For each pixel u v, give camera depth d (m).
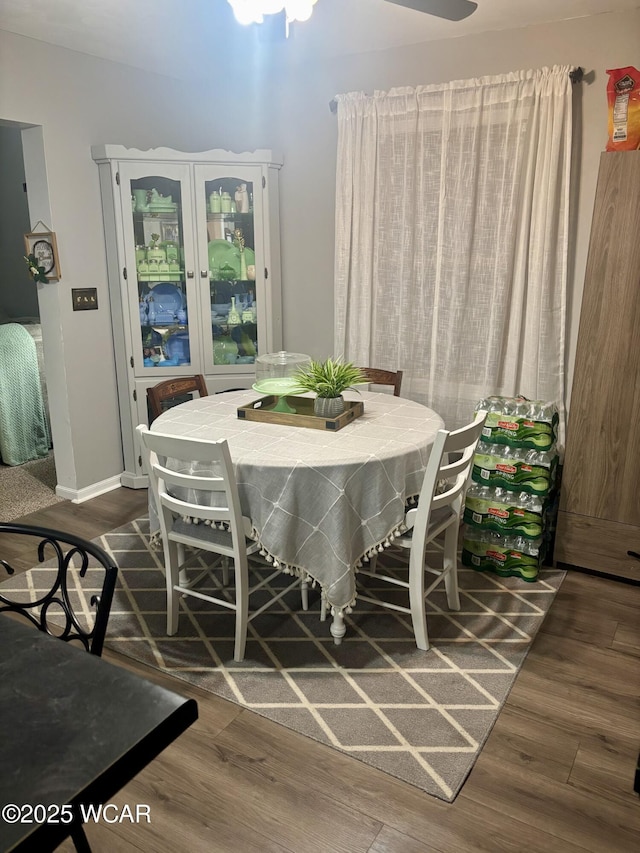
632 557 2.79
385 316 3.73
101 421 3.83
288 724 1.99
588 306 2.67
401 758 1.86
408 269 3.56
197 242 3.74
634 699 2.11
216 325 3.94
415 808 1.69
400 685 2.17
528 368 3.35
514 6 2.82
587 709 2.06
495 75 3.16
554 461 2.93
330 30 3.15
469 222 3.31
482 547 2.92
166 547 2.36
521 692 2.14
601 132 3.02
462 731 1.96
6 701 0.97
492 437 2.84
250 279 3.91
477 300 3.42
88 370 3.70
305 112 3.80
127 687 1.00
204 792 1.75
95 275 3.65
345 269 3.76
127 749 0.88
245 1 1.98
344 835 1.61
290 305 4.17
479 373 3.50
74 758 0.86
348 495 2.16
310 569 2.24
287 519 2.16
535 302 3.25
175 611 2.43
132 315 3.72
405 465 2.25
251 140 3.99
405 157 3.43
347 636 2.45
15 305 5.59
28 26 2.98
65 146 3.37
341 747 1.90
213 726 1.98
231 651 2.35
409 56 3.40
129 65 3.61
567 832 1.62
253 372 4.00
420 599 2.30
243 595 2.22
